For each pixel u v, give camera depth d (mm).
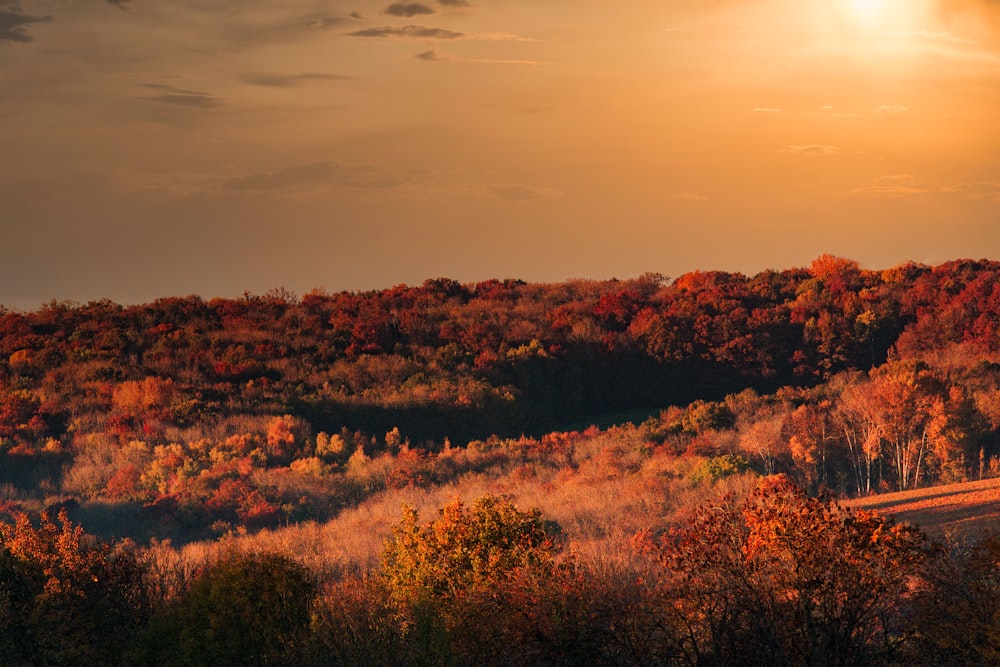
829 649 15953
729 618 16328
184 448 76938
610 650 16938
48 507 61188
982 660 15953
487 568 20547
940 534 33250
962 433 73500
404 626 20031
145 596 24641
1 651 22547
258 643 20969
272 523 60250
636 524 42406
